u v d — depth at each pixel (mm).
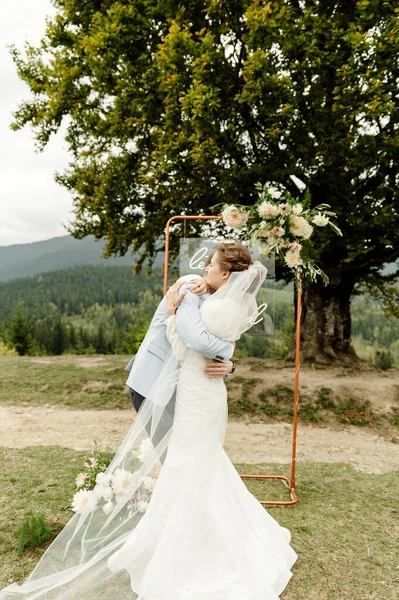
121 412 8812
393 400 9344
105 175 10742
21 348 46125
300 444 7188
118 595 2586
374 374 11078
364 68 7938
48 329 77562
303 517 4074
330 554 3379
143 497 2969
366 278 12875
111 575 2701
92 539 2912
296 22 8695
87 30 10531
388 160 8922
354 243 9508
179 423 2818
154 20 9109
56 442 6441
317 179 9391
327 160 8773
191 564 2580
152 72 8906
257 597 2510
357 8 8453
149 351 3045
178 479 2713
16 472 4816
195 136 8125
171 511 2654
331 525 3924
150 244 12891
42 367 11891
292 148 8891
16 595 2572
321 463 6039
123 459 3018
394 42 7598
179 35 7941
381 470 5891
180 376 2881
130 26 8891
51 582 2678
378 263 11484
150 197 11039
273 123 8492
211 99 7938
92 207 11406
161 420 2938
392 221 9156
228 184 9141
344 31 8414
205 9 8766
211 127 8258
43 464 5137
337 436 7934
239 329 2896
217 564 2604
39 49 11750
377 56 7828
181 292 2871
